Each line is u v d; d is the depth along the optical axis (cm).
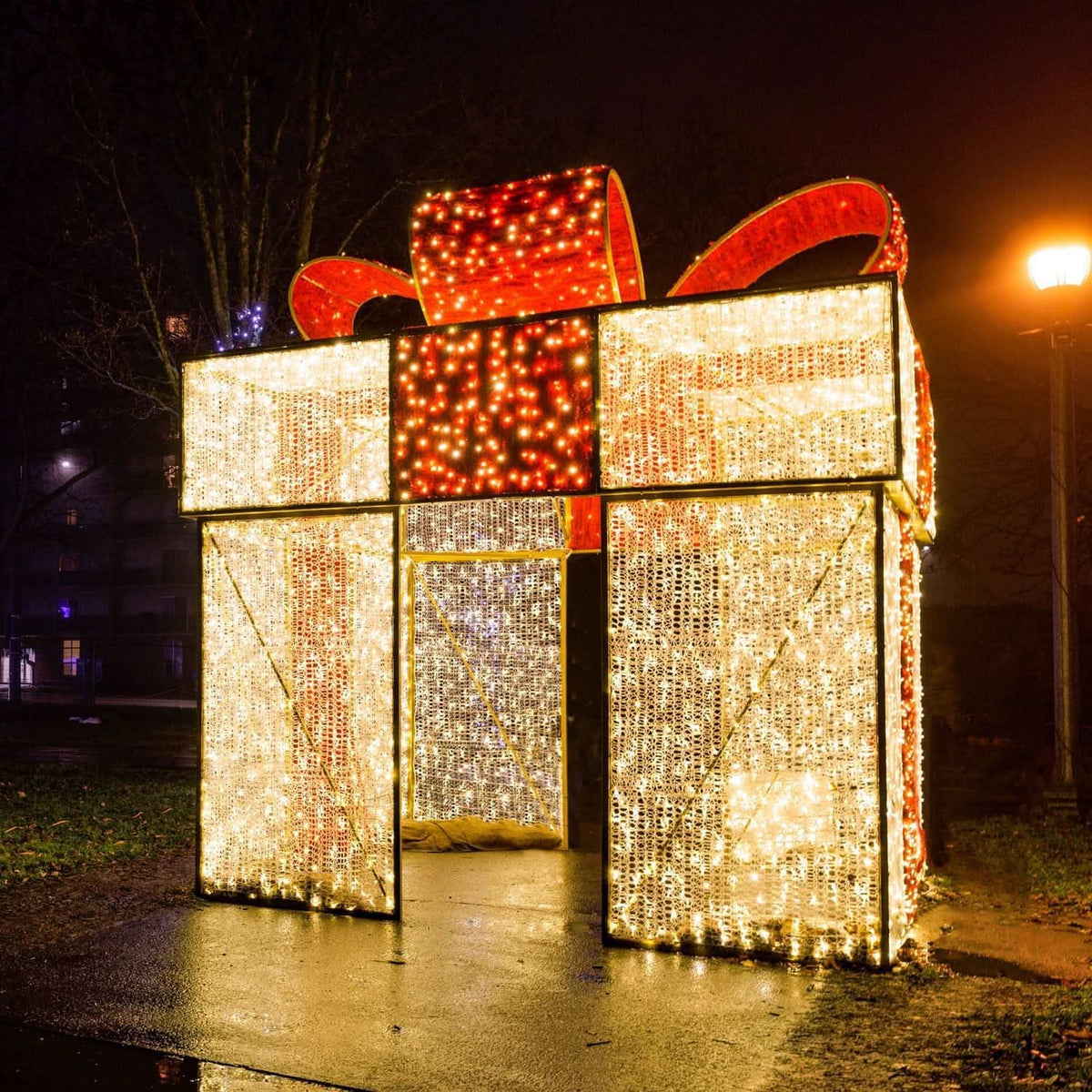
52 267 1554
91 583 5066
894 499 614
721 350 610
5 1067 454
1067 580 1035
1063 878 754
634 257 751
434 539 1005
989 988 530
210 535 735
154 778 1384
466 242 706
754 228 686
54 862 830
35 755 1731
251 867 711
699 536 617
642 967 575
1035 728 1816
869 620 586
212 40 1326
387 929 650
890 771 595
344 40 1370
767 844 593
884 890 568
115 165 1365
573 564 1161
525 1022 496
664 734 615
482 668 986
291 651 711
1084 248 1038
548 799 950
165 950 606
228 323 1384
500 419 654
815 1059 448
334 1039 479
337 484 696
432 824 921
